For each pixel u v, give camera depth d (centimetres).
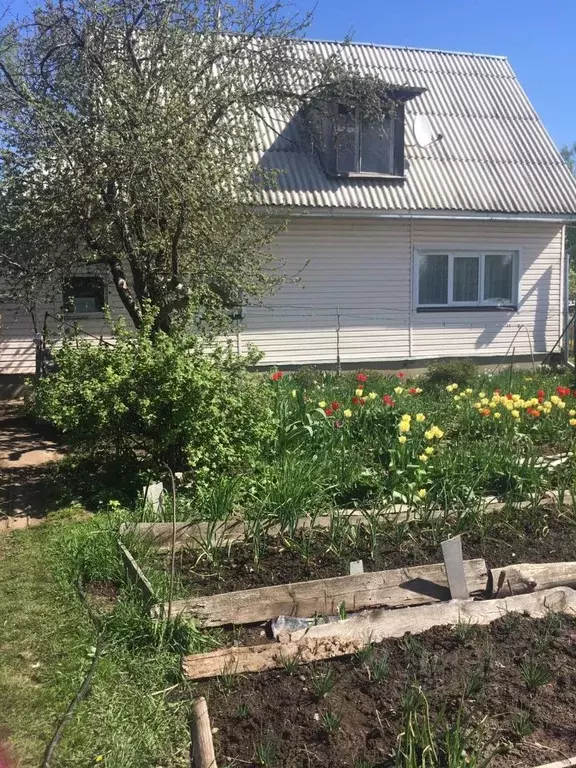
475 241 1454
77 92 824
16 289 838
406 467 583
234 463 586
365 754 278
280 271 1330
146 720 303
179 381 559
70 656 352
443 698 310
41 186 768
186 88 842
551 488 597
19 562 469
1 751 285
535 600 392
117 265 885
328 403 796
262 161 1316
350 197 1314
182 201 748
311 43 1561
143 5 838
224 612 387
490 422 777
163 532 480
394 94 1330
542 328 1519
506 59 1755
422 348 1441
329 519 514
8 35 845
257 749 279
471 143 1518
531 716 300
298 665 338
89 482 631
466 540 507
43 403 616
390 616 370
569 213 1437
